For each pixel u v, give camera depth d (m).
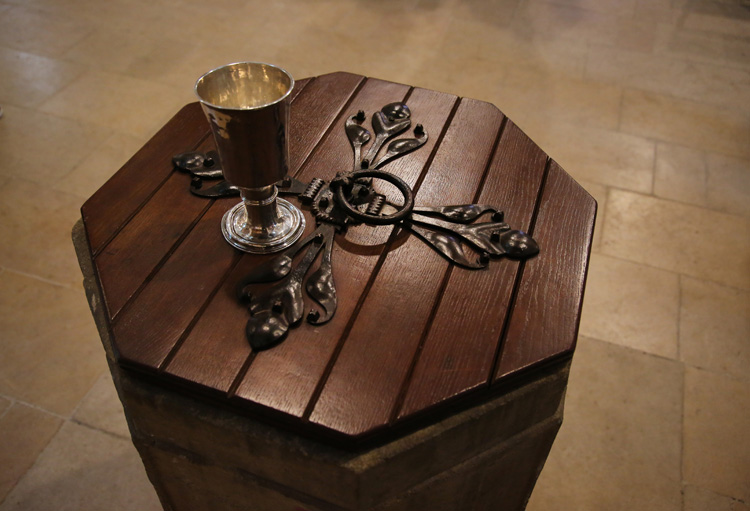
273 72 0.93
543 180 1.18
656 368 1.81
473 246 1.04
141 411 0.94
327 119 1.30
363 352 0.88
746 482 1.58
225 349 0.88
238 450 0.92
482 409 0.89
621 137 2.59
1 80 2.69
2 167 2.29
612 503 1.54
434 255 1.02
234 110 0.79
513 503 1.32
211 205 1.09
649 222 2.23
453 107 1.35
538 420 1.03
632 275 2.05
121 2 3.23
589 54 3.06
